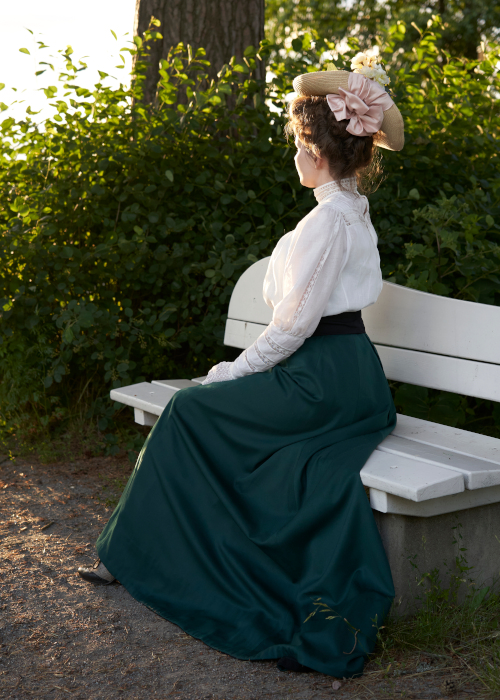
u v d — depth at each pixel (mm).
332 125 2129
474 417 3641
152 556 2188
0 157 3729
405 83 3779
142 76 3691
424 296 2535
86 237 3812
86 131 3707
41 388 3832
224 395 2162
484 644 1930
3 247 3535
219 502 2145
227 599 2043
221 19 4227
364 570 1920
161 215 3738
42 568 2471
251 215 3779
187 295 3814
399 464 2004
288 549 2016
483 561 2209
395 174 3701
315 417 2100
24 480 3334
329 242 2057
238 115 4051
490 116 3916
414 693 1722
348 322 2191
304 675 1824
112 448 3627
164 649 1966
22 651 1954
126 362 3621
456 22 13703
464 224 3186
